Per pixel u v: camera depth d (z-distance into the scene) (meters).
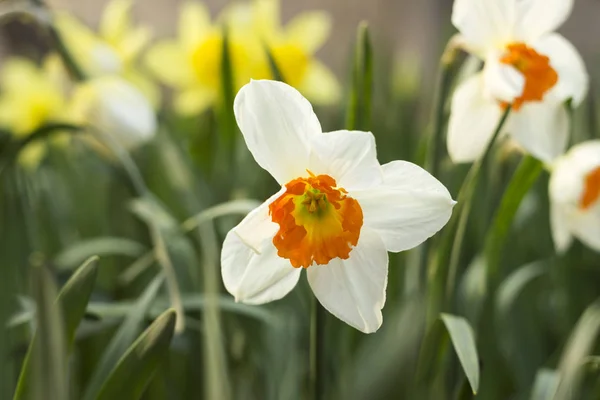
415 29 1.45
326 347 0.57
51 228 0.72
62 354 0.44
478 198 0.60
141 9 1.52
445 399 0.54
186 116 0.89
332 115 0.85
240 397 0.57
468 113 0.51
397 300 0.61
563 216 0.60
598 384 0.52
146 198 0.57
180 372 0.63
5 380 0.53
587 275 0.69
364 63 0.49
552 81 0.50
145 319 0.53
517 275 0.63
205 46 0.72
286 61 0.72
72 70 0.61
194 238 0.59
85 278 0.45
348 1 1.69
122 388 0.44
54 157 0.85
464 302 0.59
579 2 1.48
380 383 0.52
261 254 0.44
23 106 0.77
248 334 0.58
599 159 0.57
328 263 0.45
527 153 0.50
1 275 0.55
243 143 0.67
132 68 0.79
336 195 0.44
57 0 1.26
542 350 0.67
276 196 0.43
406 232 0.44
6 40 1.07
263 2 0.74
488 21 0.50
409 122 0.81
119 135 0.64
